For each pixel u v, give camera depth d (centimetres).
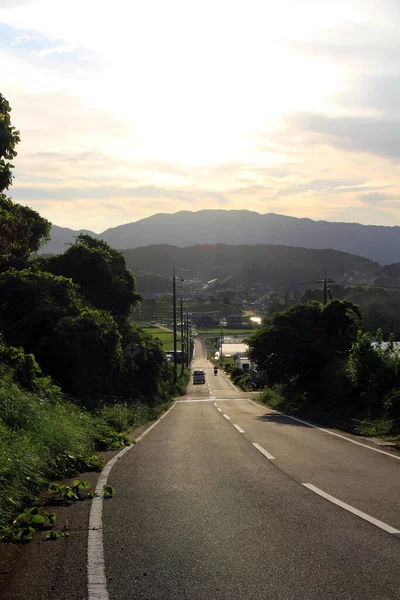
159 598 395
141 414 2292
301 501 693
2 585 420
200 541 524
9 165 1237
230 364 9900
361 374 2117
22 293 2028
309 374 3003
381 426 1591
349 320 3042
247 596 398
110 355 2108
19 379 1420
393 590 408
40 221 3106
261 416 2520
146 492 744
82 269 3228
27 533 540
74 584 420
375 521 597
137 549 500
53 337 1917
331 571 446
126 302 3506
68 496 700
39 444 885
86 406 1830
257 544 515
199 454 1127
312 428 1842
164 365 4456
